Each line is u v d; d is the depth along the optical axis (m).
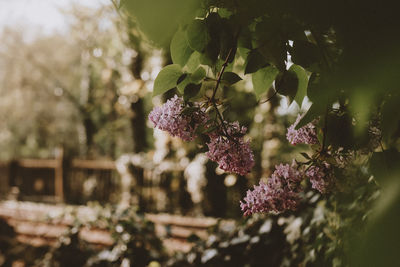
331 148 1.48
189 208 7.57
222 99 1.50
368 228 0.66
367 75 0.87
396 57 0.81
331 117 1.36
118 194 8.83
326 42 1.28
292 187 1.53
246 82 6.82
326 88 1.23
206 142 1.57
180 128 1.48
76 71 20.44
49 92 20.72
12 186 10.34
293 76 1.41
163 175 7.85
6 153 22.33
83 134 16.62
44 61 20.44
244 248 4.09
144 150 8.80
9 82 20.33
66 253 5.32
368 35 0.90
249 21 1.32
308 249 3.26
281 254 3.79
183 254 4.66
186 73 1.42
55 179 9.81
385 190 0.67
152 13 0.74
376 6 0.89
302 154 1.54
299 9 1.01
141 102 8.73
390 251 0.63
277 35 1.23
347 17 0.94
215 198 7.11
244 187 7.04
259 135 7.23
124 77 7.75
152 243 5.00
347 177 1.53
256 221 4.12
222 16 1.41
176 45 1.36
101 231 6.49
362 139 1.31
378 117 1.19
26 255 6.52
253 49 1.33
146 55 6.21
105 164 9.00
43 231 6.98
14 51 19.38
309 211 3.53
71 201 9.32
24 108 21.22
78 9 7.64
